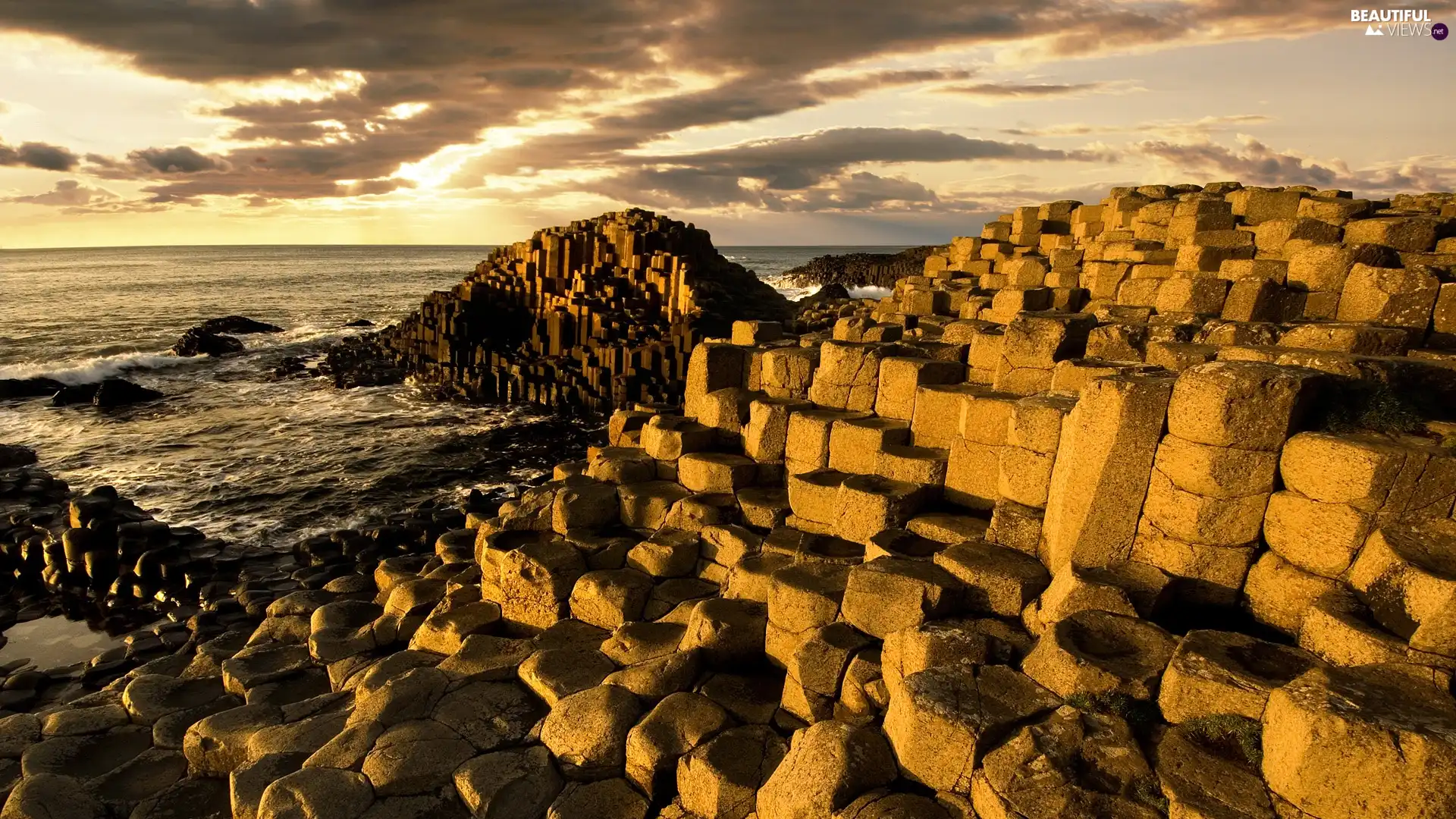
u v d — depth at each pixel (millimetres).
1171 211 17609
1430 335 9852
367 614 12438
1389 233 12242
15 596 16719
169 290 100188
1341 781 4633
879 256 90312
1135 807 5195
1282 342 9211
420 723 8156
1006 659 6785
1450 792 4316
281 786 7285
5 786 8688
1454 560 5527
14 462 24812
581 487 11648
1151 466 7113
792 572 8516
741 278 46438
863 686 7117
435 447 28266
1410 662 5191
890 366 10633
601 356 35031
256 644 11992
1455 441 6008
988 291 18578
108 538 17469
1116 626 6520
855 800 5918
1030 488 8344
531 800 7184
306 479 24078
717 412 12250
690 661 8305
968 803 5723
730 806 6648
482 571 11523
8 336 55844
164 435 29391
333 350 49062
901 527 9078
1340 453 6094
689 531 10664
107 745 9453
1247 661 5809
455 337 41625
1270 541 6625
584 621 10000
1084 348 9742
